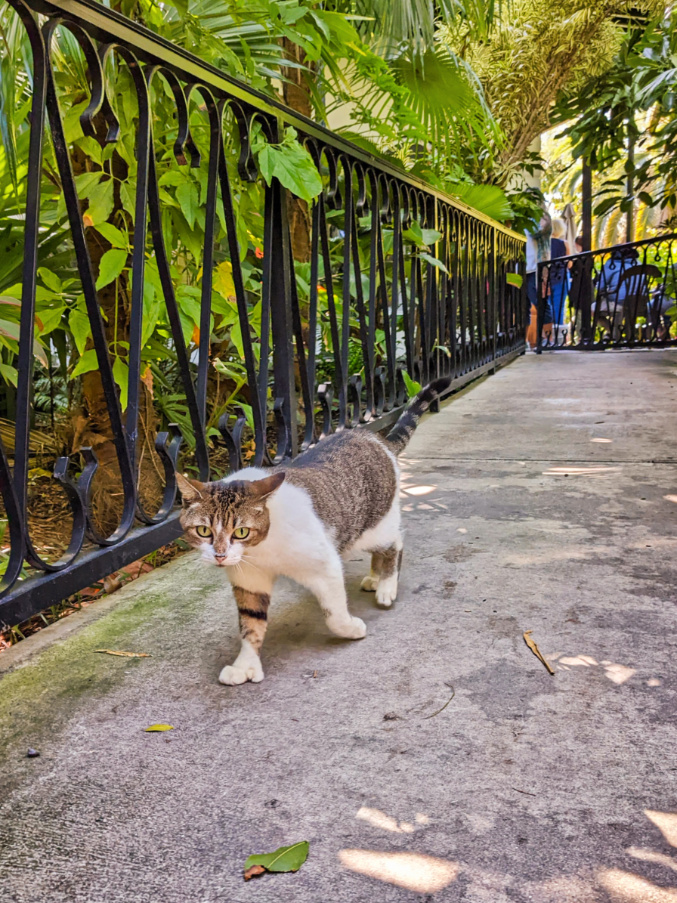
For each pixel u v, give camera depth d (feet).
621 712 5.27
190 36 9.20
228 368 11.92
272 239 9.62
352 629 6.59
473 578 7.91
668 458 12.60
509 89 25.54
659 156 31.04
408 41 16.62
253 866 3.94
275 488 6.11
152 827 4.30
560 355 30.96
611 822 4.20
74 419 11.11
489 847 4.04
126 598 7.77
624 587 7.47
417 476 12.24
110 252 7.34
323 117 14.65
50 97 5.81
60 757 5.00
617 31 26.68
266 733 5.21
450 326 18.65
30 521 11.18
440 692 5.65
